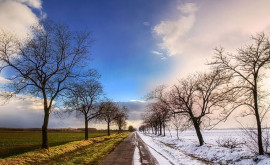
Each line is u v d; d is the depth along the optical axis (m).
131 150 24.52
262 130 16.95
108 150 24.12
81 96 26.12
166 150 25.94
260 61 15.92
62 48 23.70
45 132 22.70
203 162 17.08
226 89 17.81
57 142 41.25
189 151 25.58
